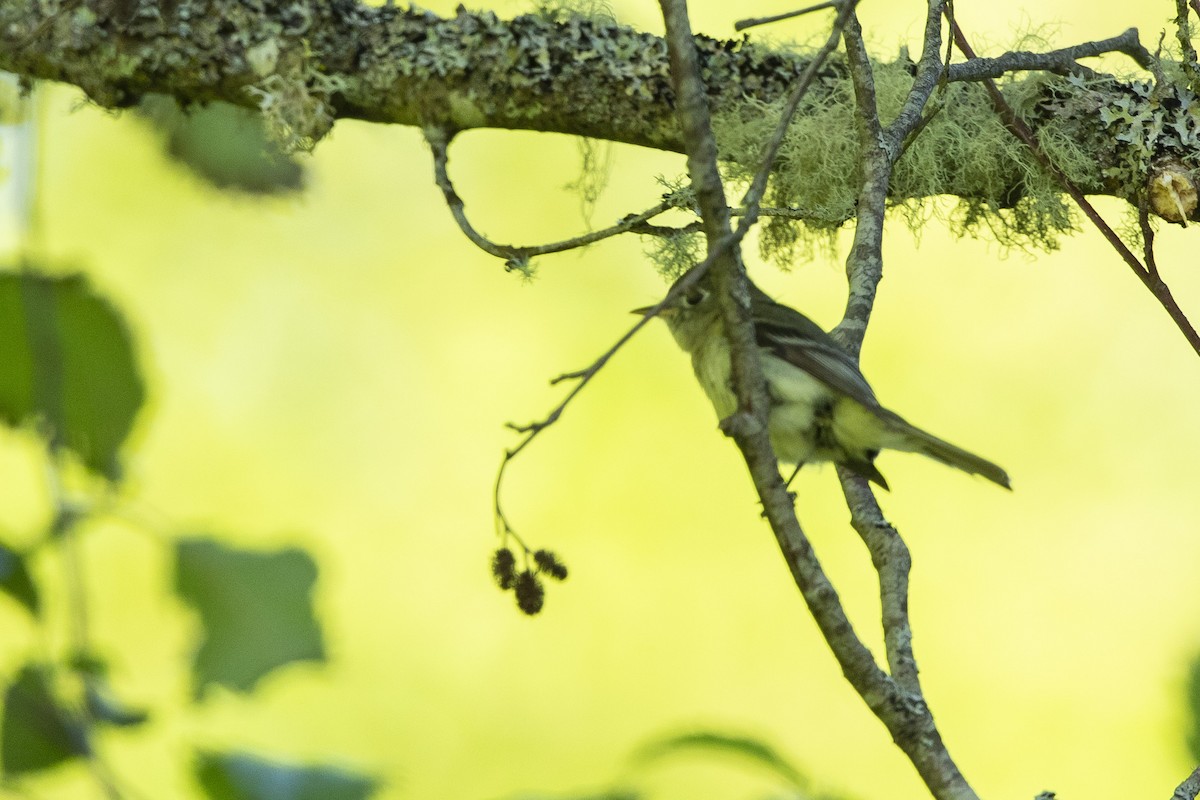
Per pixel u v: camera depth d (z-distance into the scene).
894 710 4.57
